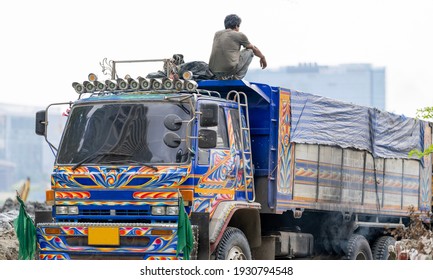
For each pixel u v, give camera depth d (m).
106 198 18.28
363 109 24.52
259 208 19.89
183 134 18.19
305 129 21.83
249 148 20.20
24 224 18.36
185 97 18.27
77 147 18.83
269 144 20.64
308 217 23.31
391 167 26.20
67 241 18.19
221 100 19.31
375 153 25.11
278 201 20.64
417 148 27.78
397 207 26.53
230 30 21.41
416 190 27.81
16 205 38.75
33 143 122.75
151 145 18.30
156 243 17.56
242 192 19.73
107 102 18.89
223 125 19.27
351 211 23.86
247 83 20.50
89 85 19.52
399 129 26.62
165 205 17.91
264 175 20.66
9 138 119.50
